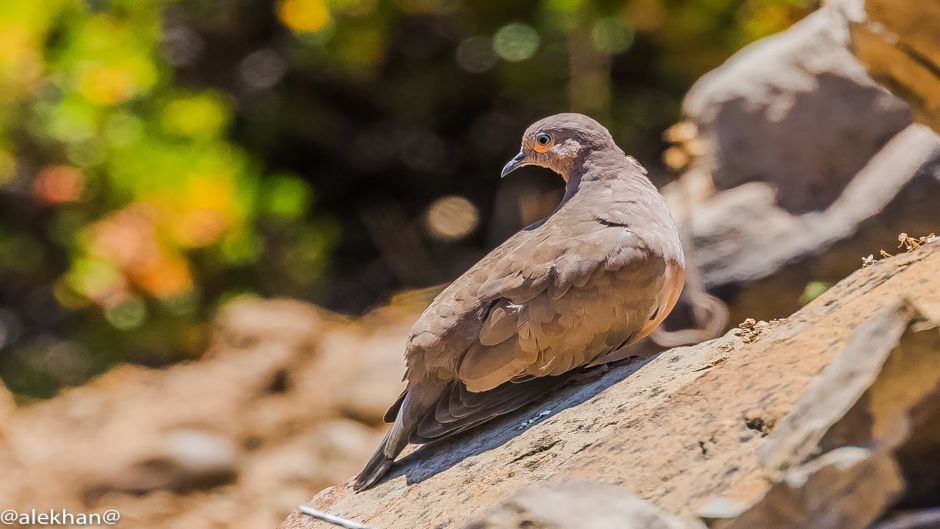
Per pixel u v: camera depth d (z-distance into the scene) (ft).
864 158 39.29
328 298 66.28
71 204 58.80
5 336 63.10
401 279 67.05
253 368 48.57
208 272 60.23
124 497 42.27
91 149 58.44
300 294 63.57
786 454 17.63
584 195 25.89
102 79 57.72
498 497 20.75
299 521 24.26
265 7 67.46
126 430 45.14
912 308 17.66
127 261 55.26
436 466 23.84
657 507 17.92
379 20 62.59
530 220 65.36
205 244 57.62
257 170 65.31
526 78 63.67
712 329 37.19
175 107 60.13
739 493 17.61
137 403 48.26
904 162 37.70
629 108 63.00
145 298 57.98
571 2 57.62
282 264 62.90
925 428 17.81
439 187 71.51
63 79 58.34
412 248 68.39
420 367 24.45
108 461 43.01
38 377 60.49
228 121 65.16
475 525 17.13
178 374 50.42
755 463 17.93
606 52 60.70
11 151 58.44
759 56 41.88
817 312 20.81
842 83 39.75
